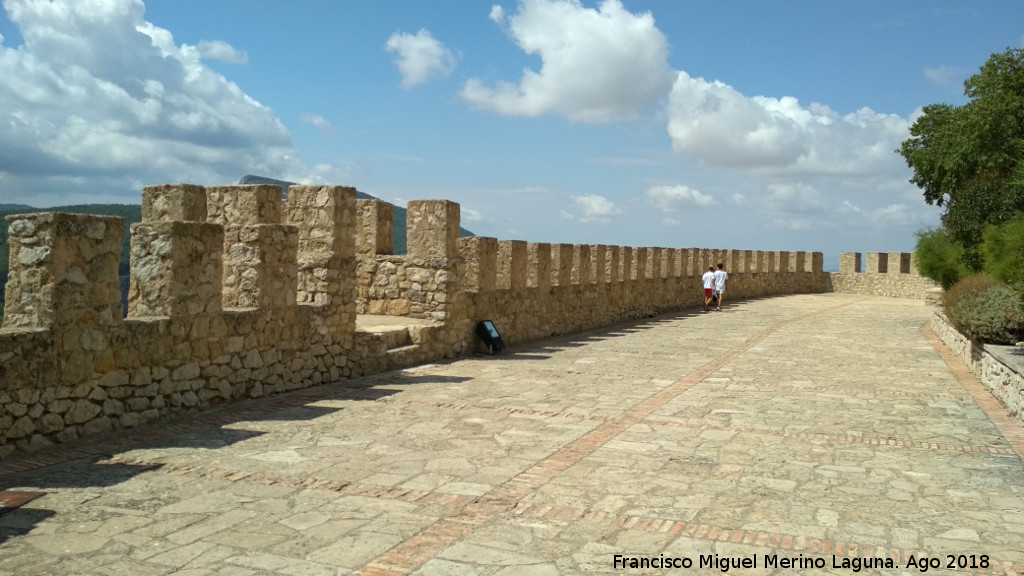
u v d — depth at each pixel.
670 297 29.20
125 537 5.43
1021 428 9.41
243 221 11.52
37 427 7.69
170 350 9.34
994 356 11.48
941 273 21.86
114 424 8.59
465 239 16.86
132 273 9.57
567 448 8.18
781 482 7.02
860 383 12.75
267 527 5.68
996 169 20.02
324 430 8.88
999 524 5.95
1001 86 20.94
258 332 10.87
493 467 7.38
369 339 13.37
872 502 6.47
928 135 26.67
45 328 7.79
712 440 8.65
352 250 12.99
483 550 5.28
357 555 5.17
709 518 6.01
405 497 6.43
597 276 23.22
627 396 11.35
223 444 8.13
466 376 13.18
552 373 13.62
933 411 10.45
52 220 7.79
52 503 6.13
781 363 15.12
